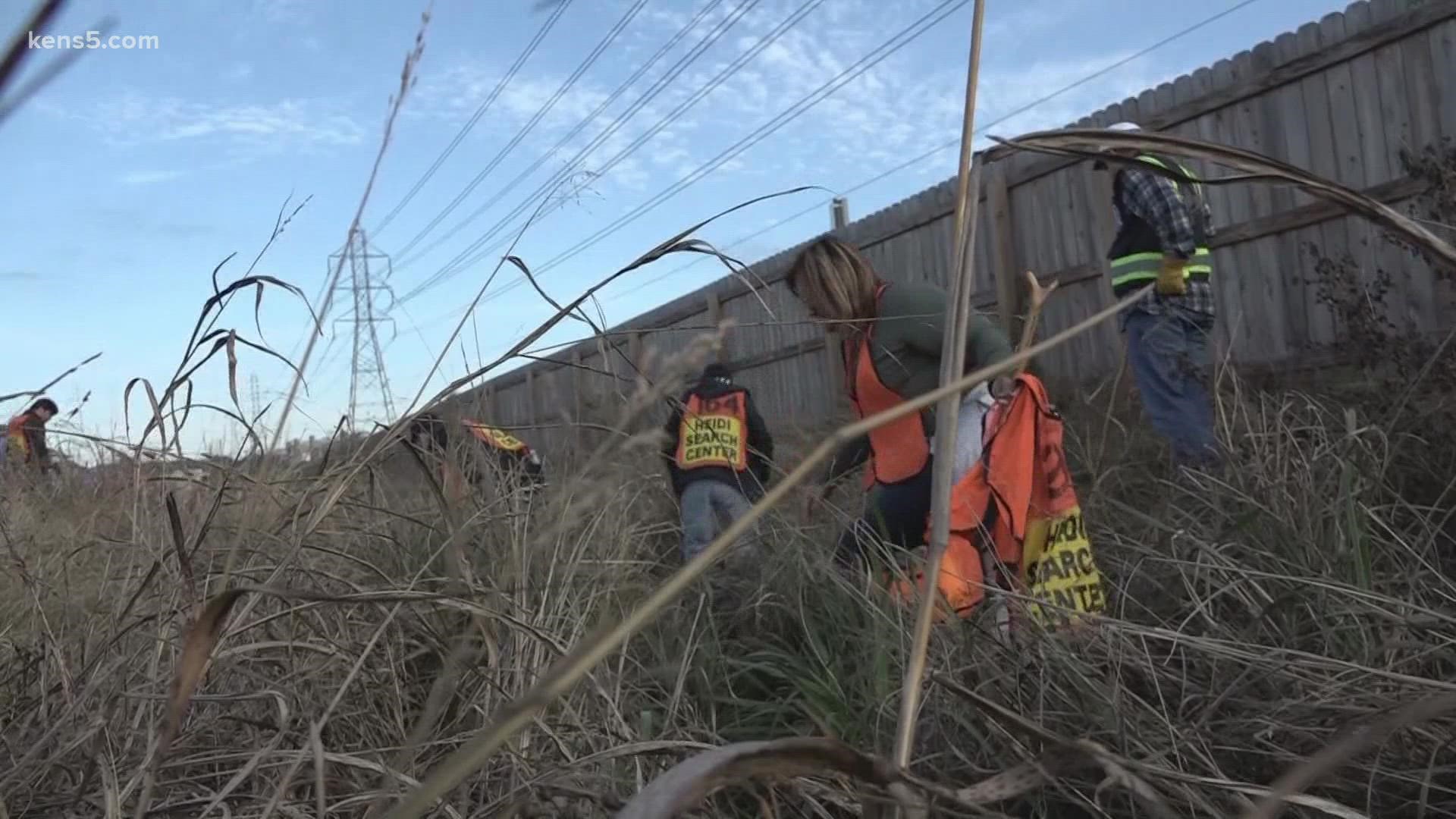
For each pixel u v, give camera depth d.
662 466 4.14
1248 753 1.70
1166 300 3.76
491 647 1.49
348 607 2.14
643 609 0.59
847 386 3.21
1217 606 2.41
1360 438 2.89
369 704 1.89
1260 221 5.13
